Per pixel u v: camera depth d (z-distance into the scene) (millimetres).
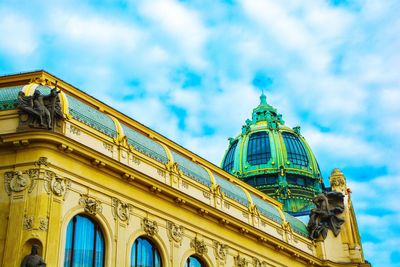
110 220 41156
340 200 71062
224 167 93750
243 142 92188
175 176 48031
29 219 36312
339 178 74750
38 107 38812
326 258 66312
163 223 45406
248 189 61125
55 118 39344
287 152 89875
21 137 37969
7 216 37031
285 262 58969
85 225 39812
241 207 55281
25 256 35500
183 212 47531
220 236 50844
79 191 39594
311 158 91750
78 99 46031
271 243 56750
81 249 38969
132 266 42281
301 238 64375
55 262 36344
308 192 87375
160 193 45375
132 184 43469
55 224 37000
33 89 40719
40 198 36875
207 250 48938
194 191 49844
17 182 37531
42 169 37625
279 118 99062
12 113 39688
